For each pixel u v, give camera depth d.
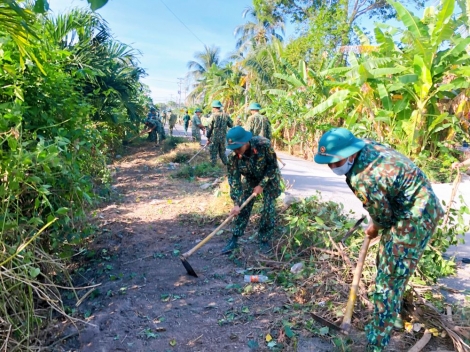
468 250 4.34
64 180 3.22
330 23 18.94
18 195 2.87
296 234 4.13
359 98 10.86
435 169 9.48
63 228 3.35
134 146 14.97
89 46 7.92
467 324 2.67
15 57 3.16
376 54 10.82
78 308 3.21
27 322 2.46
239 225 4.25
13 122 2.94
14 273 2.38
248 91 20.91
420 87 9.49
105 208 6.06
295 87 13.71
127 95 10.38
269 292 3.38
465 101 10.07
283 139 15.05
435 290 3.26
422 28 9.22
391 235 2.36
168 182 7.99
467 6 10.40
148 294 3.43
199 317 3.04
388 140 10.41
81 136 3.80
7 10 1.96
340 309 2.94
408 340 2.65
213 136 9.16
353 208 5.83
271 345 2.63
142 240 4.72
